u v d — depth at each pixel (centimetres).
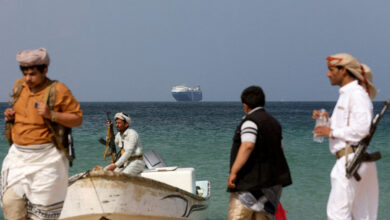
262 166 895
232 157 937
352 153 818
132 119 11231
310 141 4969
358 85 840
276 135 908
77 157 3453
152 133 6175
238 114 16000
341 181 827
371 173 826
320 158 3472
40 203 741
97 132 5969
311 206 1914
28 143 742
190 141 4944
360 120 802
